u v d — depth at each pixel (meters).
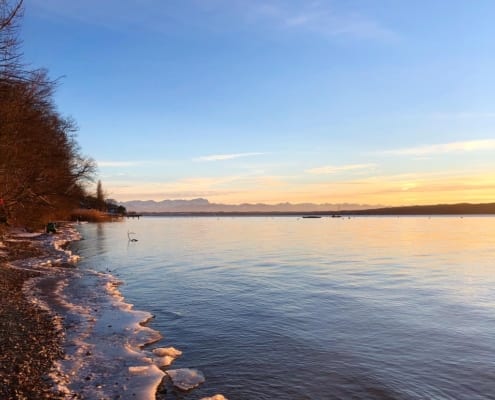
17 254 33.06
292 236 74.25
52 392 8.53
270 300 19.17
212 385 9.74
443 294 20.97
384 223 161.12
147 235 74.12
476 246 51.56
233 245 52.47
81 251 42.03
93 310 15.67
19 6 15.73
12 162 28.80
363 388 9.83
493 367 11.25
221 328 14.50
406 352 12.34
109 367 10.07
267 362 11.30
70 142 50.47
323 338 13.57
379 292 21.36
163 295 20.16
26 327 13.02
